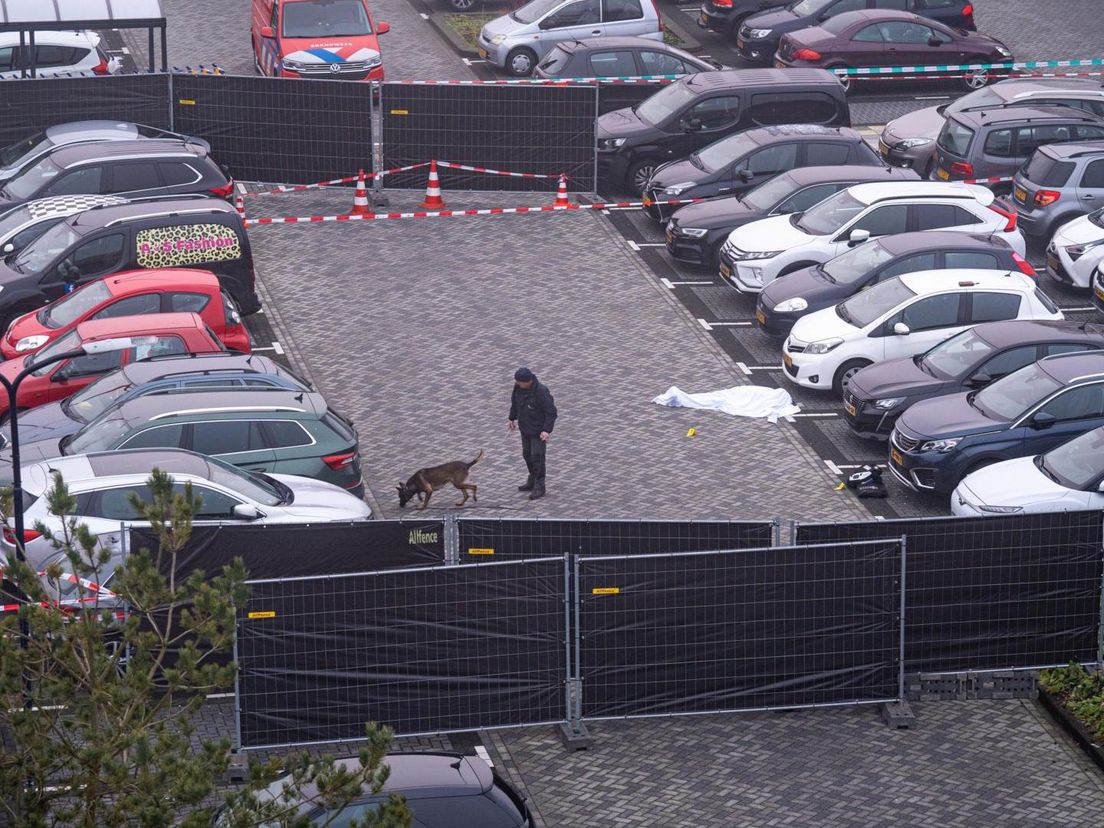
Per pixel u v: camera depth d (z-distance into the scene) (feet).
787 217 133.18
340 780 55.16
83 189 135.13
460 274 136.67
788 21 179.73
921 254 122.62
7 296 119.03
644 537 82.99
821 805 73.77
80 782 56.49
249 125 151.33
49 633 61.52
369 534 81.92
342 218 144.25
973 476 98.43
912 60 174.60
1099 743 77.61
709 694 79.10
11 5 151.74
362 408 114.11
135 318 109.60
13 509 82.89
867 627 79.41
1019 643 82.43
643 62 165.07
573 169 152.97
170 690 59.26
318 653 75.10
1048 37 194.90
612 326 128.06
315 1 167.94
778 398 115.75
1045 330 110.42
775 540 82.84
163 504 60.80
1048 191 139.13
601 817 72.74
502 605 76.18
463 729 77.30
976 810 73.61
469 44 188.44
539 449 102.06
